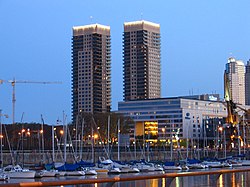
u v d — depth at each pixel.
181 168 165.50
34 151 191.75
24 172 126.94
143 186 65.31
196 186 65.94
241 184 70.94
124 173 150.88
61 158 190.12
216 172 45.56
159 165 165.75
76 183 33.25
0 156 171.00
